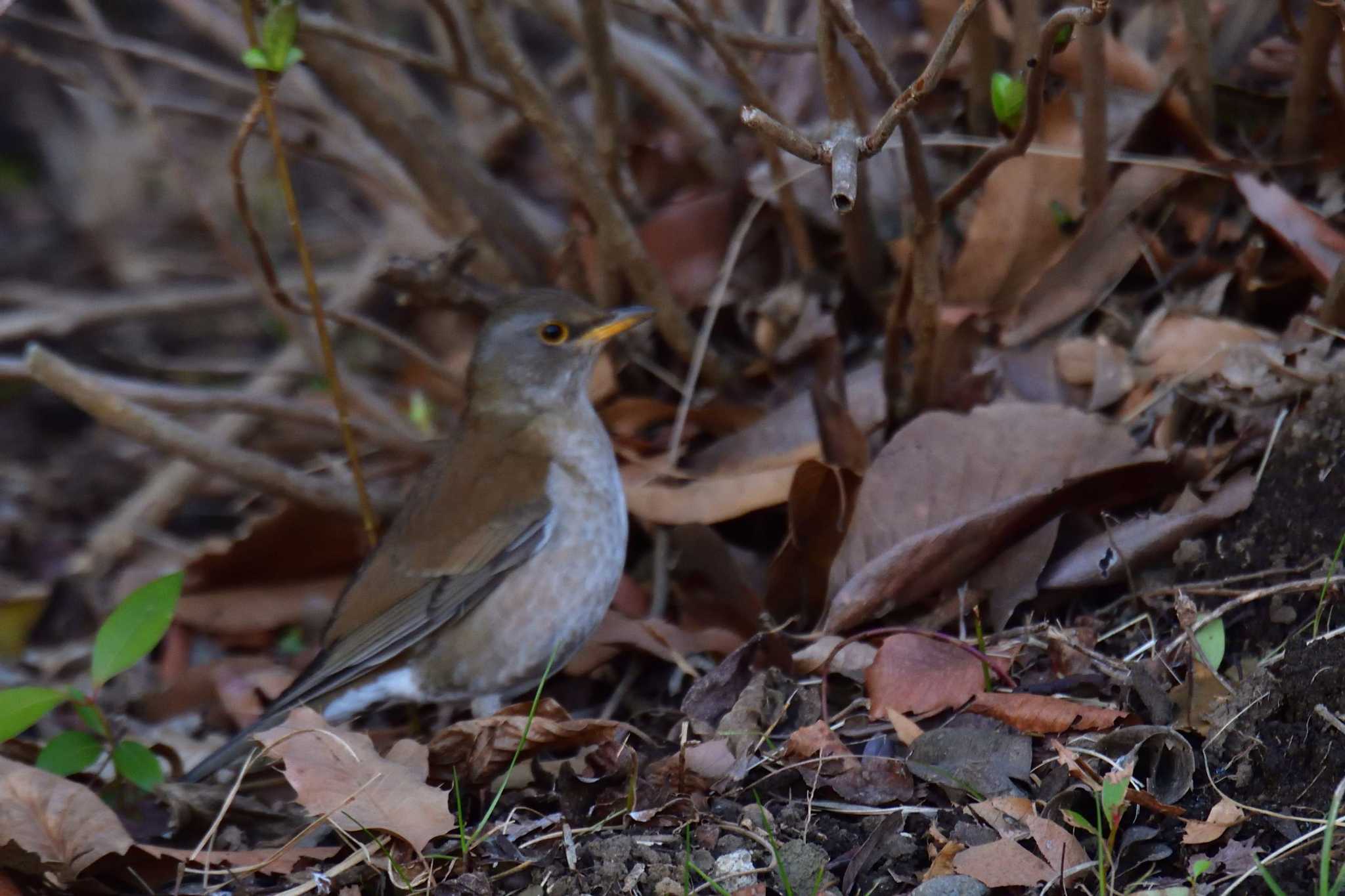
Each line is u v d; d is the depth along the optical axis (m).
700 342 10.37
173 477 13.83
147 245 18.72
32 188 19.81
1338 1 7.69
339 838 7.95
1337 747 6.90
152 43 19.78
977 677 8.11
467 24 13.65
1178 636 8.11
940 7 10.52
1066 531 8.91
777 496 9.59
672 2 9.44
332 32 9.70
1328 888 6.08
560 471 9.18
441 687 9.23
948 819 7.34
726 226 11.24
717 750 8.02
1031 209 9.88
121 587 12.38
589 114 14.01
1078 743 7.57
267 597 11.16
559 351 9.38
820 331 10.45
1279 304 9.52
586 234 11.12
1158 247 9.81
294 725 8.05
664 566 10.10
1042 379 9.70
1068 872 6.78
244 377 16.73
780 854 7.21
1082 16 7.11
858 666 8.62
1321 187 9.61
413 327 14.30
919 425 9.12
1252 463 8.59
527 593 9.05
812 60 11.59
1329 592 7.58
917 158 8.52
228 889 7.81
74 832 7.69
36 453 16.20
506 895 7.32
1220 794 7.11
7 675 11.72
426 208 12.19
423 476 9.66
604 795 7.92
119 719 10.10
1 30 19.52
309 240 18.14
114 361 17.14
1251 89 10.07
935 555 8.76
